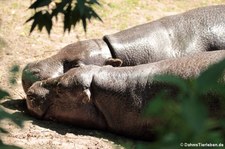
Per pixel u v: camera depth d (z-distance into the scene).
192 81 4.05
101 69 21.41
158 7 38.41
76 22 6.77
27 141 19.39
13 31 33.34
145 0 39.12
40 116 22.31
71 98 21.33
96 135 20.95
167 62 20.06
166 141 3.98
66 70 25.09
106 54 25.61
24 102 24.34
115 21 35.69
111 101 20.75
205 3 39.47
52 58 25.30
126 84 20.52
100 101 20.98
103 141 20.22
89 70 21.38
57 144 19.42
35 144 19.17
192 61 19.34
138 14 36.94
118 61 24.61
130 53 25.78
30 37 32.81
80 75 21.11
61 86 21.38
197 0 39.91
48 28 7.11
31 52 31.23
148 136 20.31
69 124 21.95
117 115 20.75
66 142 19.78
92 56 25.23
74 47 25.61
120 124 20.78
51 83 22.06
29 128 21.00
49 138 20.09
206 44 25.95
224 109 7.29
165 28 26.56
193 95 3.89
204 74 3.93
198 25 26.39
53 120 22.19
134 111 20.23
